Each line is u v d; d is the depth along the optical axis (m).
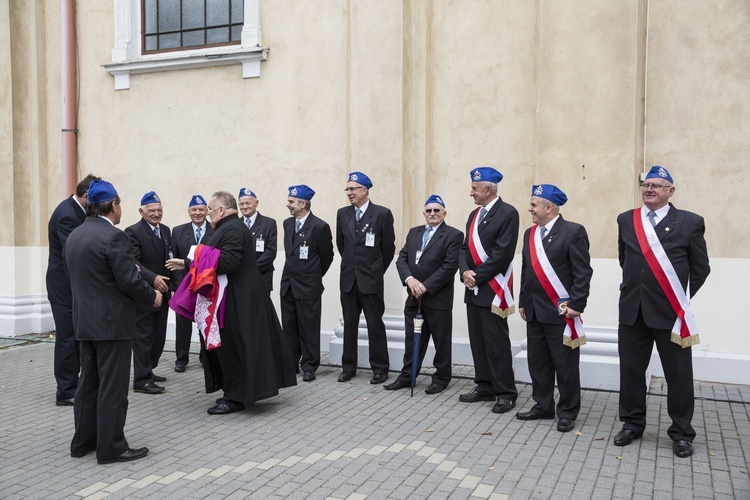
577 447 4.63
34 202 9.25
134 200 8.75
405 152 7.25
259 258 6.87
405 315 6.27
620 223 4.78
